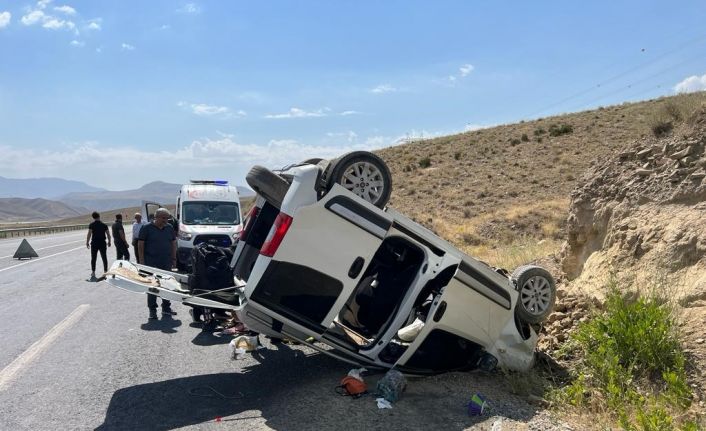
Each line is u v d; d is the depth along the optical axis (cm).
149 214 1942
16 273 1683
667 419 400
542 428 439
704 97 1016
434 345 595
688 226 655
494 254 1716
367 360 568
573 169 3722
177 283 729
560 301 738
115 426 477
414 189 4175
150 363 670
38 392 566
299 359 677
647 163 845
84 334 829
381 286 632
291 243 520
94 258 1538
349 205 531
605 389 486
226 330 824
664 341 509
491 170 4291
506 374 571
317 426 460
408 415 478
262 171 569
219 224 1647
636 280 671
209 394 555
